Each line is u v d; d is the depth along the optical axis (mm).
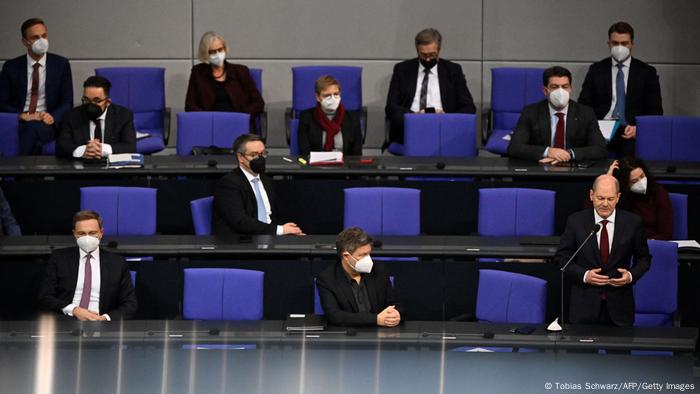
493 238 15688
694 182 17688
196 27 23297
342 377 11820
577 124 18328
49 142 20000
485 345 11781
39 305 14406
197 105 20953
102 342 11797
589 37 23281
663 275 14242
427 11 23250
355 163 18172
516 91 21359
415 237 15750
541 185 17578
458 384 11609
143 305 15016
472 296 15008
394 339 11906
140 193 16547
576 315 13242
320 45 23375
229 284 14211
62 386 11781
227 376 11719
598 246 13359
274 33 23328
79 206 17609
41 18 23094
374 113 23500
